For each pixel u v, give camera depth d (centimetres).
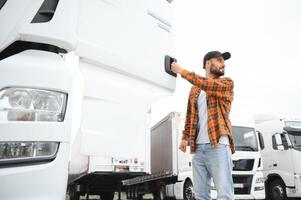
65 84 146
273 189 1073
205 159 249
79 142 153
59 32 147
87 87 160
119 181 589
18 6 146
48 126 139
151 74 189
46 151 138
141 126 179
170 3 218
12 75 138
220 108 245
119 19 176
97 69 165
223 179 234
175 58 211
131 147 173
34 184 133
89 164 247
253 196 891
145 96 186
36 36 144
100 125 161
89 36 160
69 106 146
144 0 194
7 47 149
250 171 907
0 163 129
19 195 130
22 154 133
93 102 161
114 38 171
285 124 1047
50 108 142
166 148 1070
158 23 203
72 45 150
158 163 1140
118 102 170
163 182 1080
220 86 238
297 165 984
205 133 250
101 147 160
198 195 255
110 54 167
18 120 135
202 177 254
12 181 130
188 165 935
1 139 131
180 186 973
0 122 132
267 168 1095
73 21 152
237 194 884
